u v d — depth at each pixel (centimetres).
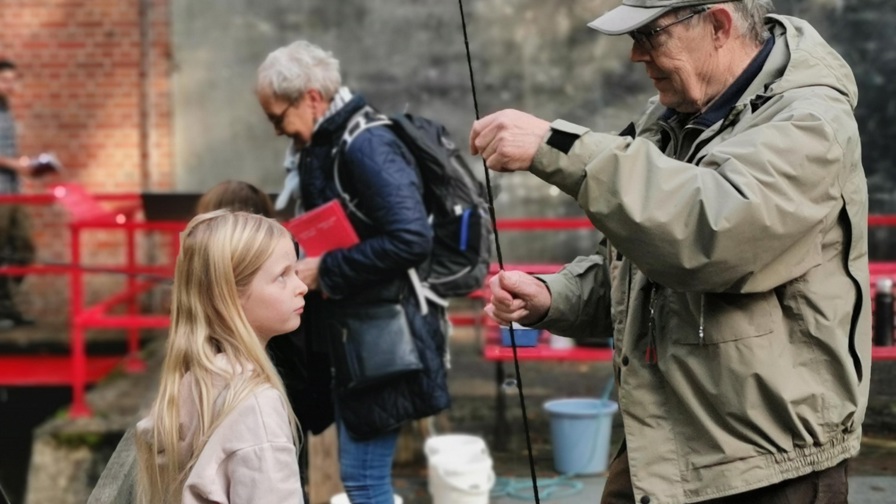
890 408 597
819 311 279
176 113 1082
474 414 721
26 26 1096
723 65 292
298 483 267
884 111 986
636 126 323
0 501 363
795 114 271
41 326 1074
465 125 1047
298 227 444
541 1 1034
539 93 1038
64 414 818
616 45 1033
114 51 1091
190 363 275
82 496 786
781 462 281
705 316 279
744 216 259
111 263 1106
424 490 629
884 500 548
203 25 1074
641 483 287
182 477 272
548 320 331
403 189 441
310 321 452
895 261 992
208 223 283
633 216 264
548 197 1049
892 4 978
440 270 461
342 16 1052
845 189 280
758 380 277
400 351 444
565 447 615
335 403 455
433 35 1044
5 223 1026
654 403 291
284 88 449
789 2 988
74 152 1098
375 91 1051
